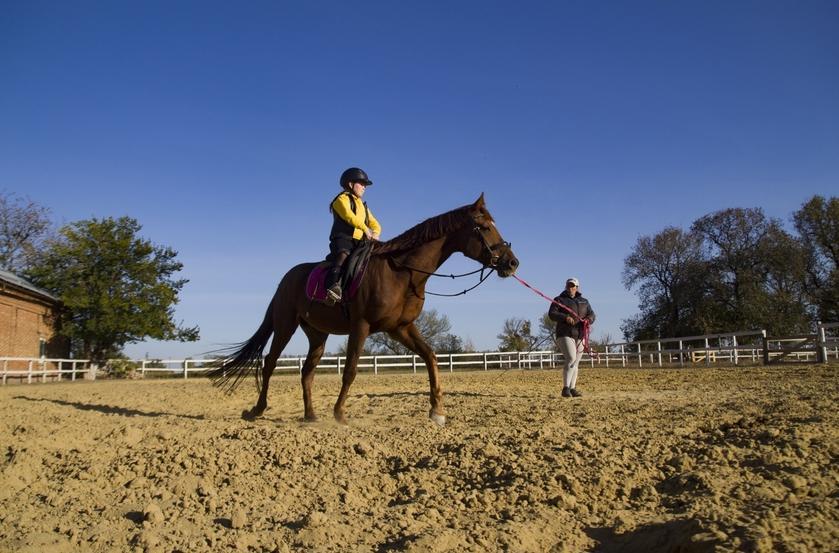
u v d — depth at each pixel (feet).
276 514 14.61
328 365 121.70
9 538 13.65
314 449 19.88
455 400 37.40
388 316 25.81
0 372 84.48
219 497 15.75
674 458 16.31
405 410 32.32
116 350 137.49
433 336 189.88
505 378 74.13
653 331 162.50
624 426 22.63
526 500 14.49
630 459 16.90
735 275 149.07
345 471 17.71
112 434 22.52
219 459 18.53
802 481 13.50
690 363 88.43
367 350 190.49
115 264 131.23
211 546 12.80
